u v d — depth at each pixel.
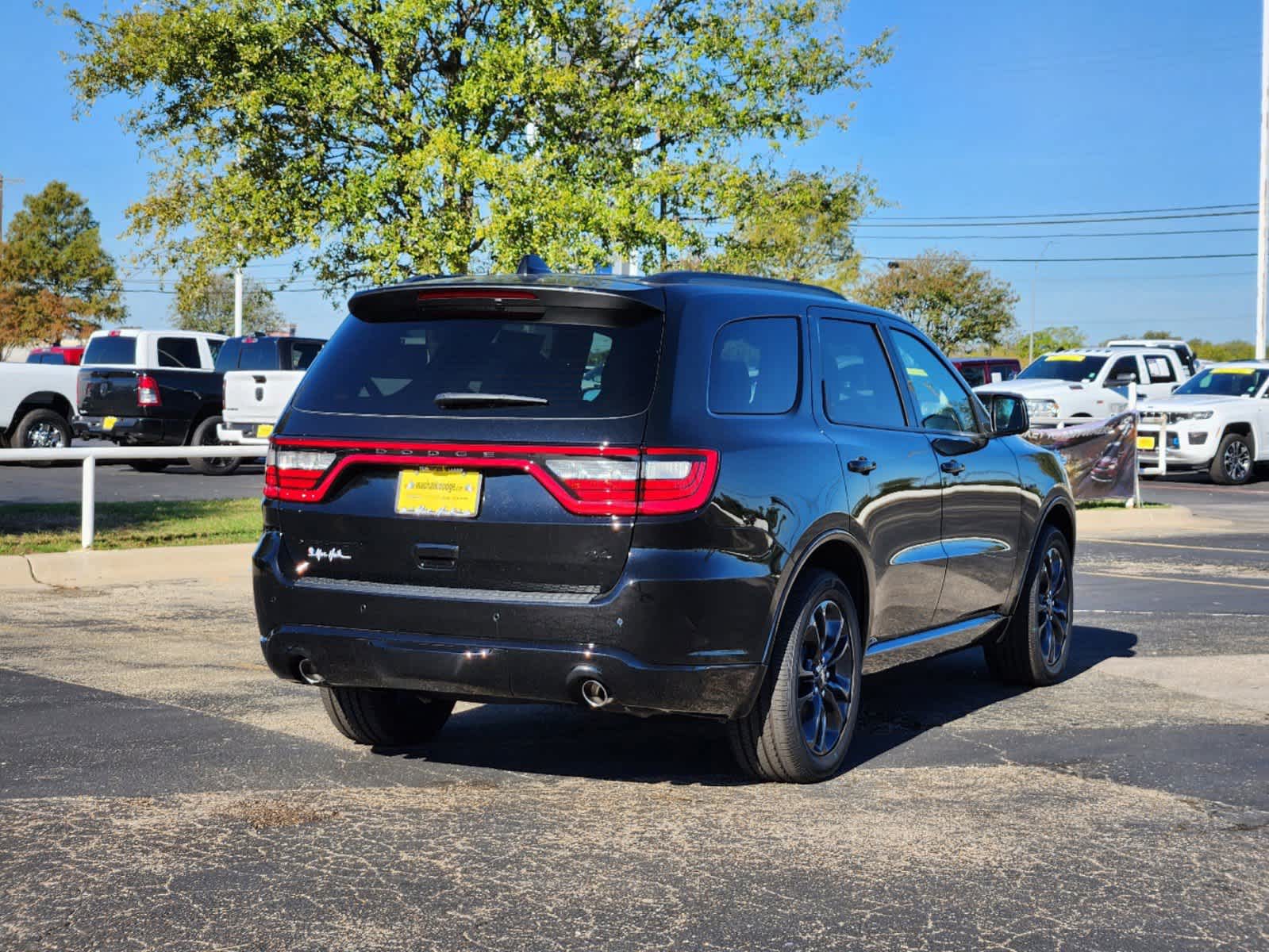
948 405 6.79
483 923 3.86
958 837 4.71
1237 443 24.20
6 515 14.00
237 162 15.34
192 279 16.42
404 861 4.38
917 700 7.06
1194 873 4.37
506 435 4.84
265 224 15.09
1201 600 10.62
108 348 22.30
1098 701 7.04
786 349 5.55
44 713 6.36
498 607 4.80
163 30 14.97
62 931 3.77
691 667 4.79
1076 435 17.00
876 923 3.90
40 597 9.98
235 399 20.91
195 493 17.52
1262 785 5.41
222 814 4.86
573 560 4.76
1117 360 28.47
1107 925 3.92
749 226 17.22
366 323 5.40
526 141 15.61
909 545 6.01
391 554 5.00
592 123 15.73
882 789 5.31
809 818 4.92
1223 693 7.23
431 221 14.59
